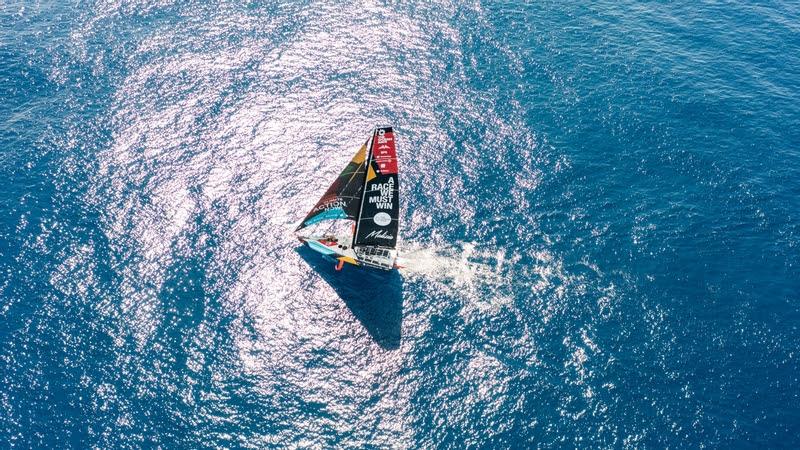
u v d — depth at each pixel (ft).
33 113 245.45
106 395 171.94
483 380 179.11
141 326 186.60
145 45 274.77
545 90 264.72
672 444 167.02
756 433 169.17
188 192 220.84
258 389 175.32
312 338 186.91
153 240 207.21
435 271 204.44
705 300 197.88
